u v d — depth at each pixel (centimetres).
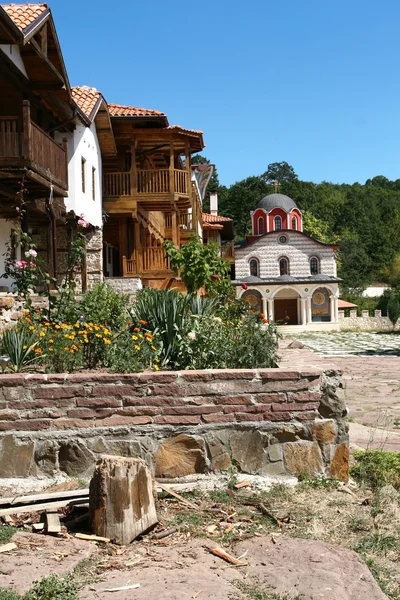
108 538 469
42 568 418
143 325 809
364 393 1507
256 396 606
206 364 735
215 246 1587
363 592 396
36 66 1691
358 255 9294
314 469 605
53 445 594
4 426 595
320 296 5450
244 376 606
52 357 719
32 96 1784
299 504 551
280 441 605
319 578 409
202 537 482
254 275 5788
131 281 2367
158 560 438
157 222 3228
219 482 589
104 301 966
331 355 2902
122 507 470
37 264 1102
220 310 1127
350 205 10438
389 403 1335
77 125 2098
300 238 5769
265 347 746
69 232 2181
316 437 607
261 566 430
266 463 603
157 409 599
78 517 505
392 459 671
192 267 1531
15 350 741
